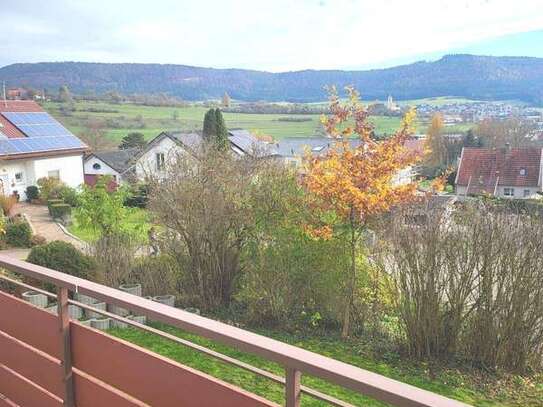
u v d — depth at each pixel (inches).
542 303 291.0
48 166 1163.3
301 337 354.9
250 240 388.5
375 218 344.2
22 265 83.7
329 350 333.4
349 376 41.3
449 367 302.8
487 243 294.8
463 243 298.4
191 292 409.4
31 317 82.4
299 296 369.1
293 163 395.5
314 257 362.0
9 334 88.3
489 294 296.5
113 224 514.9
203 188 397.7
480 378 291.7
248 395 51.8
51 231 803.4
